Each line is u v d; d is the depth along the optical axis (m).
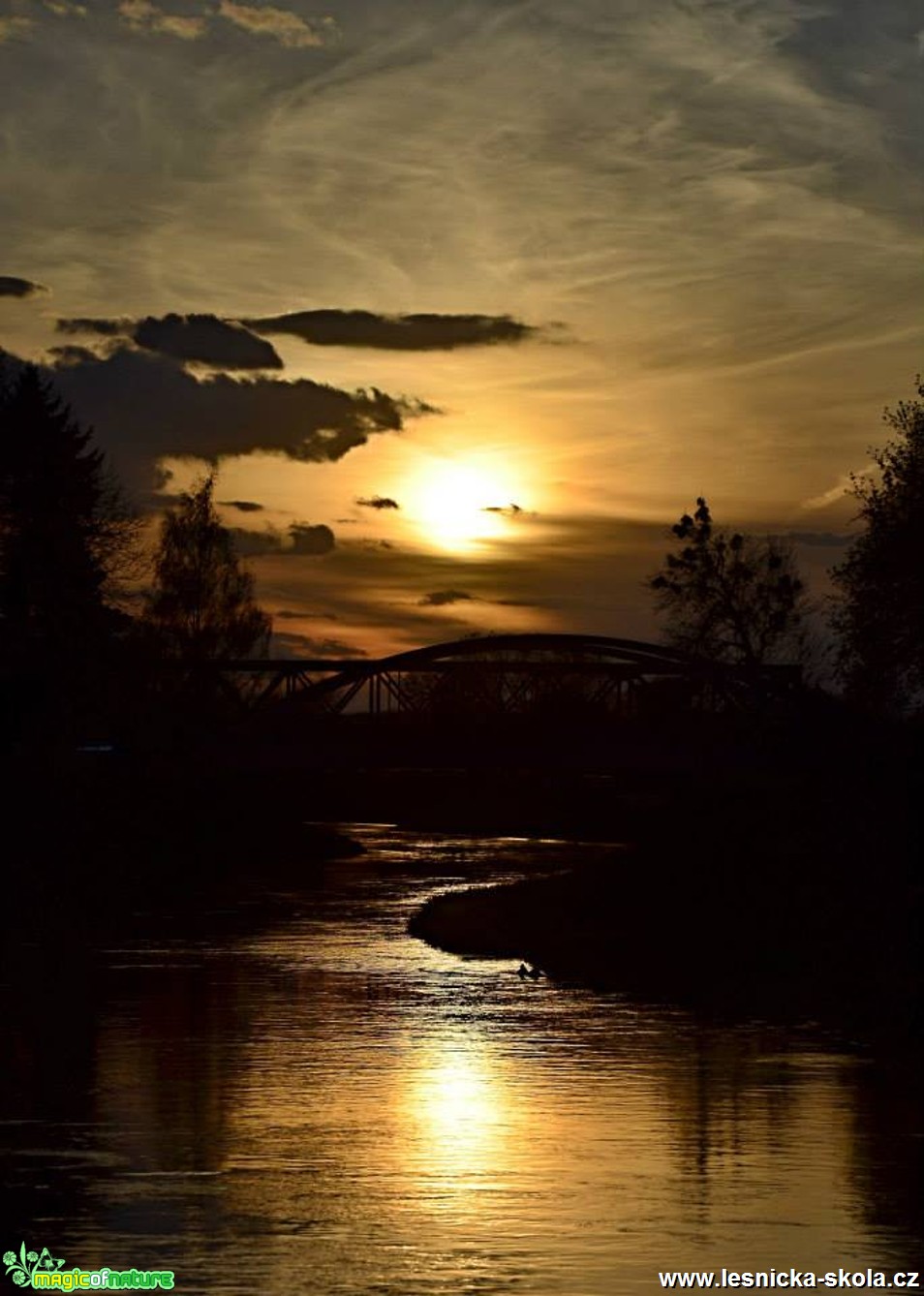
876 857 43.69
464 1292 15.71
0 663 67.81
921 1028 30.83
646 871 51.62
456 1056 27.94
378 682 122.94
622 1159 20.62
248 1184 19.42
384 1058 27.72
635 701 119.50
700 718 99.38
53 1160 20.52
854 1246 17.17
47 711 68.69
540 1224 17.81
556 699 120.69
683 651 76.19
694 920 44.78
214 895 61.69
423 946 44.66
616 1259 16.70
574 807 120.81
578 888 52.75
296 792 123.00
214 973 39.00
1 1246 17.00
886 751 45.16
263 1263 16.50
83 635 70.75
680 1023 31.72
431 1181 19.58
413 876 72.25
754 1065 27.28
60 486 72.06
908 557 47.81
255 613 107.25
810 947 40.53
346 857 84.62
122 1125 22.45
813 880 44.84
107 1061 27.36
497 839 103.38
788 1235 17.52
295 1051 28.36
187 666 103.56
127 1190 19.09
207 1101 24.05
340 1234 17.45
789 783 50.00
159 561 105.75
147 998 34.78
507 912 50.12
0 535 71.38
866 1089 25.20
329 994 35.50
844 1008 33.28
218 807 89.69
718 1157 20.77
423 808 126.69
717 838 50.78
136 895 60.50
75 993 35.53
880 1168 20.22
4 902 54.91
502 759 117.44
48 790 67.56
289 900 60.00
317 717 122.81
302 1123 22.64
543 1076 26.12
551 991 36.03
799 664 69.56
